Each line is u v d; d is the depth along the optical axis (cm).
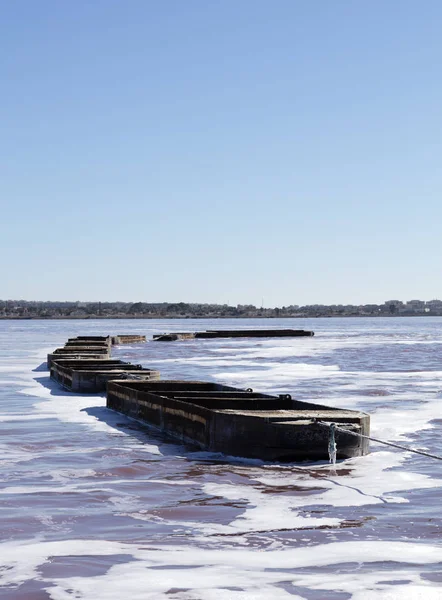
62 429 2411
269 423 1825
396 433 2253
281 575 1055
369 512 1379
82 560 1119
